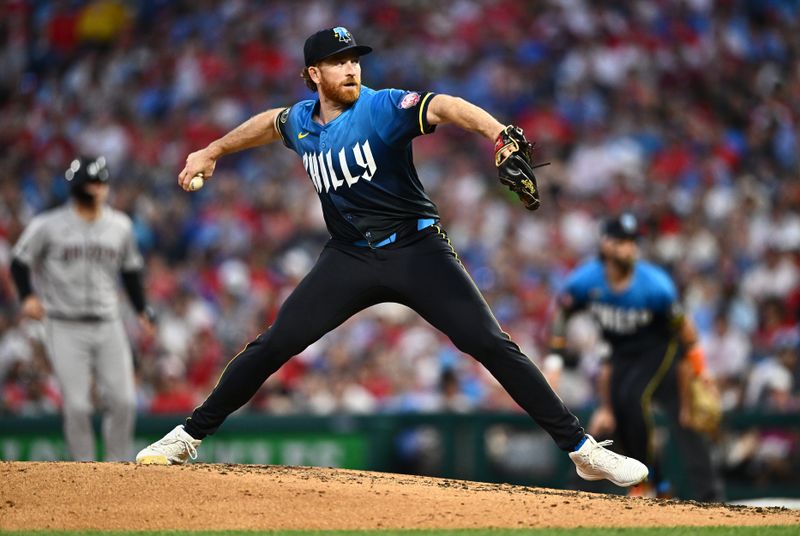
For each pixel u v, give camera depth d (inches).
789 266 2294.5
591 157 2731.3
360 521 666.2
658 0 3198.8
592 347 1951.3
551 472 1562.5
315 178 735.7
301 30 3105.3
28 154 2851.9
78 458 1153.4
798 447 1608.0
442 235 734.5
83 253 1158.3
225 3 3186.5
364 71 3004.4
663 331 1252.5
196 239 2477.9
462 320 715.4
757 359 1994.3
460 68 3014.3
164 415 1504.7
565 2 3159.5
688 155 2797.7
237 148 791.7
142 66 3058.6
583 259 2406.5
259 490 705.6
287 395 1771.7
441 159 2706.7
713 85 3117.6
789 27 3331.7
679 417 1288.1
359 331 2042.3
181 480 714.8
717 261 2385.6
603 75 3021.7
